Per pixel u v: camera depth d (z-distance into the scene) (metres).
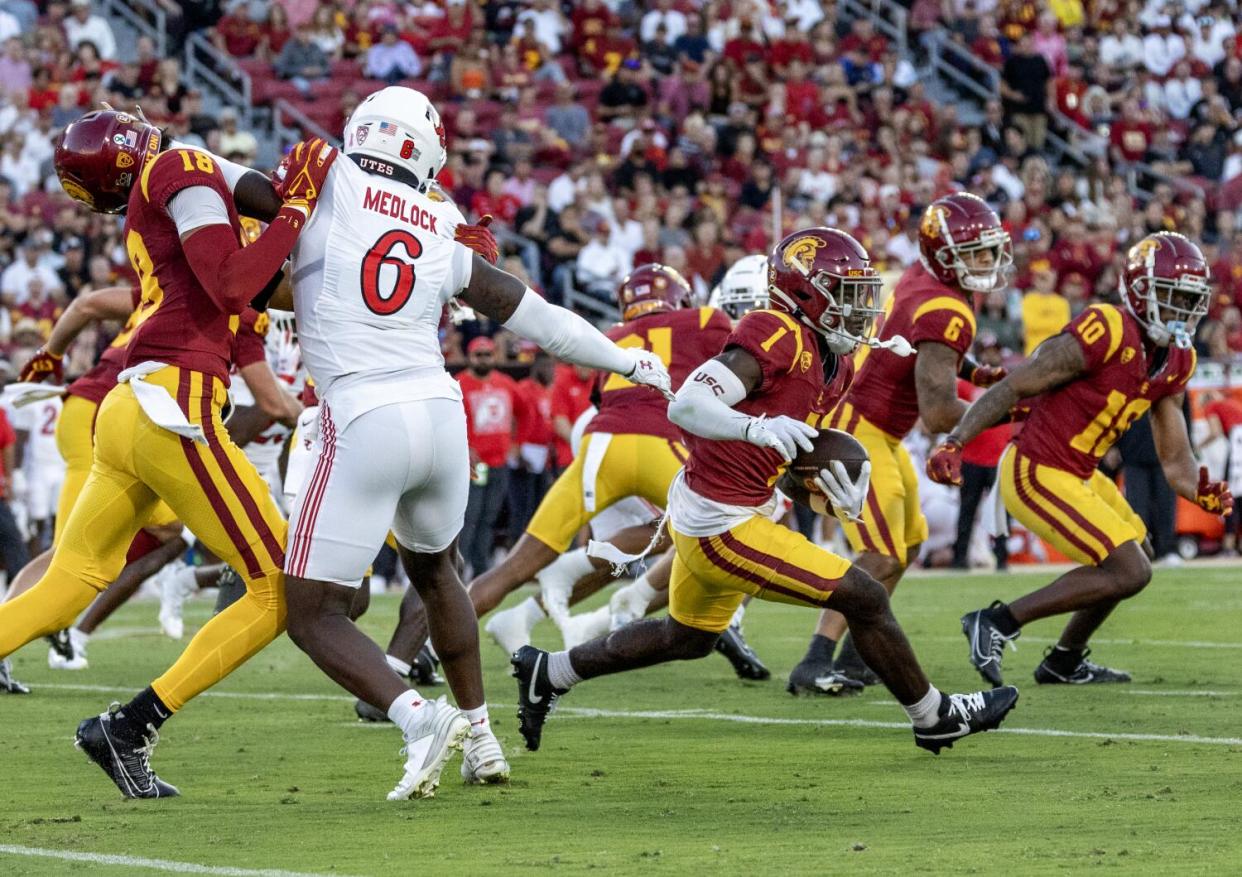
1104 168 84.19
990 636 27.73
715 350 29.34
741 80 80.25
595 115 78.62
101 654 36.03
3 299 58.41
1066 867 14.97
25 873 15.12
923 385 27.30
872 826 17.03
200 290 19.22
